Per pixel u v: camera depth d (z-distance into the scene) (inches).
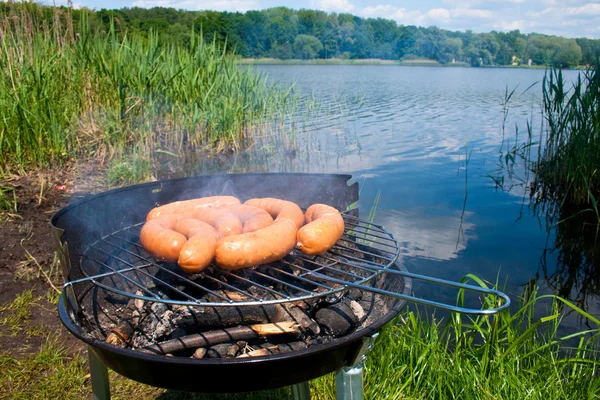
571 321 129.5
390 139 330.0
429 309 132.3
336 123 371.9
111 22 250.7
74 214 71.4
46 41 234.4
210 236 62.5
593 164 213.0
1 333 107.5
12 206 169.6
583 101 216.2
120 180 202.5
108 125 229.9
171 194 93.4
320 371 55.0
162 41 275.0
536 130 365.7
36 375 96.4
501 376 90.1
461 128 371.6
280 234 63.0
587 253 170.6
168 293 69.2
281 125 300.8
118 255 80.4
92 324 67.3
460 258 162.7
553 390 88.7
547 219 199.5
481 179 248.2
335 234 67.7
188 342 60.6
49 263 135.5
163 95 261.0
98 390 69.9
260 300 57.2
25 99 199.5
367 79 692.7
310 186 94.8
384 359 93.6
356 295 73.0
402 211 201.6
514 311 133.7
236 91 288.0
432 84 668.1
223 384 52.5
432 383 91.6
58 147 206.7
